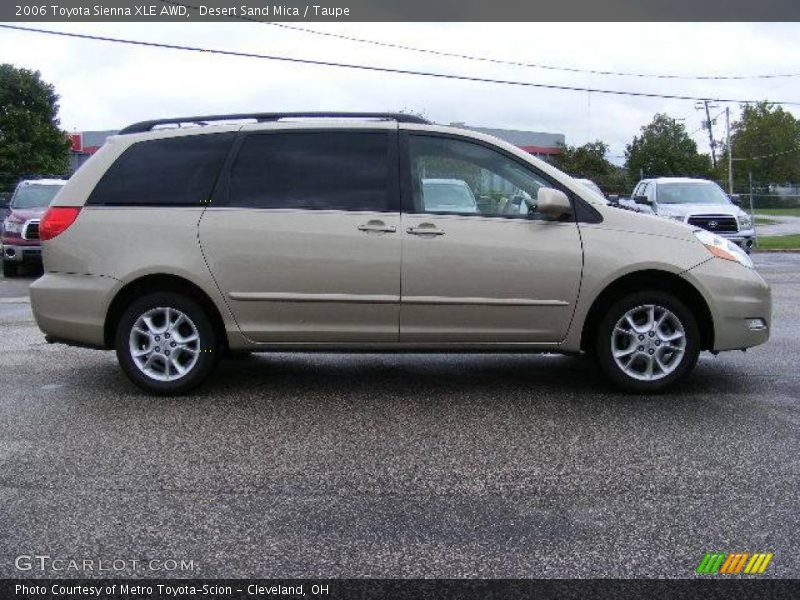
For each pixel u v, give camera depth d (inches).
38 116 1934.1
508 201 236.2
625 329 237.3
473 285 230.7
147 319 238.8
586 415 219.3
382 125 240.8
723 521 150.4
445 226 230.4
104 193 239.9
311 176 236.8
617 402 232.1
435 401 235.1
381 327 233.8
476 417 218.5
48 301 238.8
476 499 161.8
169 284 240.4
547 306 232.1
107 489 167.0
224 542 142.9
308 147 239.5
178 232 234.4
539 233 231.3
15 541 143.3
